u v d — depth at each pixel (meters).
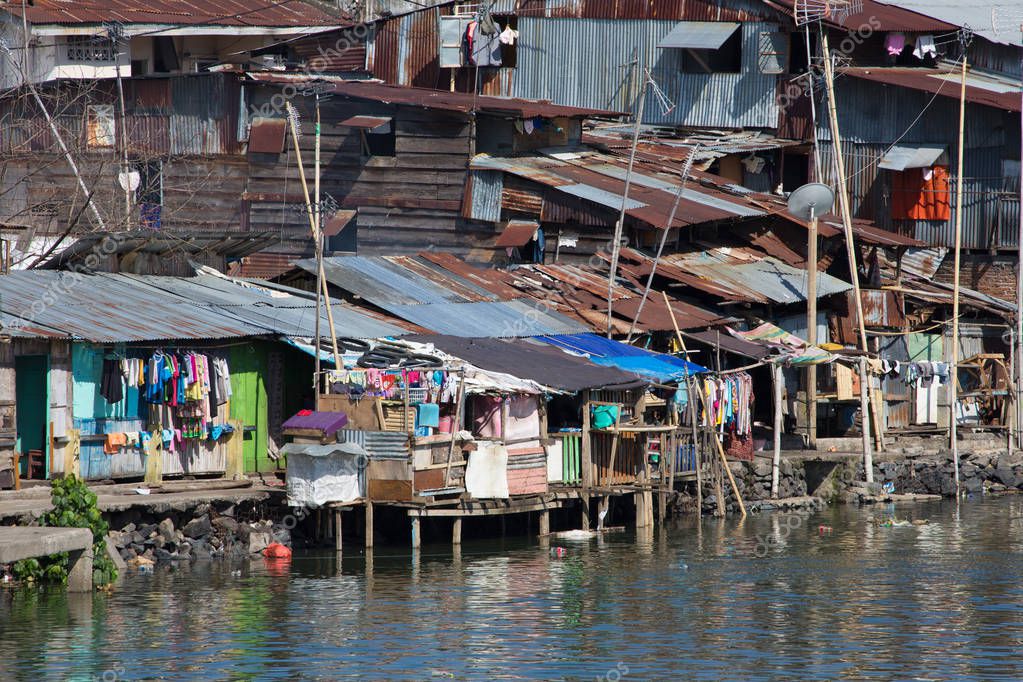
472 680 61.00
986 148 153.62
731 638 68.69
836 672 62.88
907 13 157.12
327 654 64.62
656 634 69.12
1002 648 67.19
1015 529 104.81
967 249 156.00
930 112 153.88
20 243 125.44
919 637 69.19
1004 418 140.50
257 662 63.16
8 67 145.12
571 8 159.00
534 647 66.44
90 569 76.19
